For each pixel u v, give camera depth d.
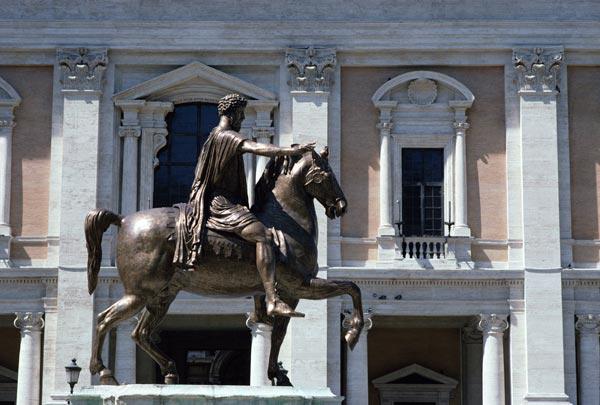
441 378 89.94
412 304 81.44
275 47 83.19
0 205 82.50
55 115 83.12
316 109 82.81
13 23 82.94
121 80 83.69
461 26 83.25
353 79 83.81
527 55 82.88
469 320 85.69
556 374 80.31
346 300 81.12
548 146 82.38
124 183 82.56
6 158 82.88
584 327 81.31
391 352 91.00
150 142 83.12
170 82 83.00
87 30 83.31
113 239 81.56
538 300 80.94
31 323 81.19
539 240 81.75
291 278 30.30
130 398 27.55
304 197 30.95
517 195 82.75
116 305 30.58
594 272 81.38
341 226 82.31
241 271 30.17
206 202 30.58
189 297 80.56
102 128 82.88
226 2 83.88
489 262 82.19
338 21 83.12
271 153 30.36
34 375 80.75
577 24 83.25
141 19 83.31
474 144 83.31
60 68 82.88
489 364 80.75
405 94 83.56
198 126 83.88
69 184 81.75
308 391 28.58
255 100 82.75
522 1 83.62
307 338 79.81
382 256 81.94
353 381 80.38
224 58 83.81
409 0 83.81
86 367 80.00
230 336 90.88
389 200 82.50
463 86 83.06
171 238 30.33
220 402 27.81
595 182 83.00
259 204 31.16
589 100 83.62
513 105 83.31
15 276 81.31
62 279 80.75
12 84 83.50
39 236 82.56
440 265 81.69
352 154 83.12
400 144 83.31
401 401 90.25
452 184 82.81
